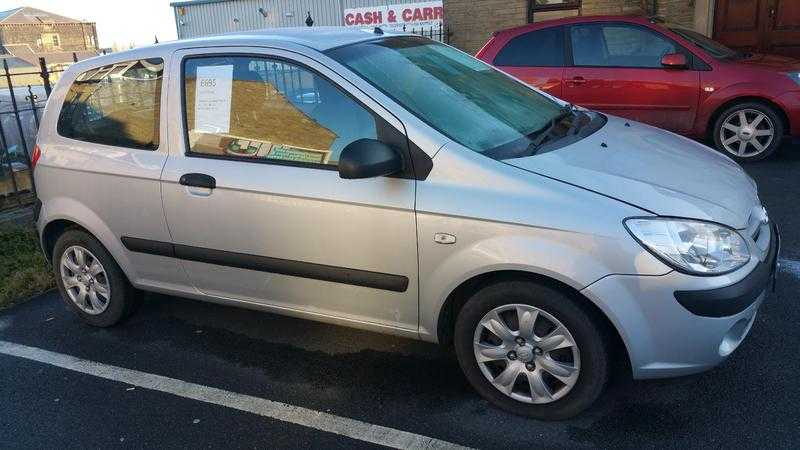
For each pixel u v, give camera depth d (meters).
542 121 3.46
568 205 2.66
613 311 2.61
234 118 3.38
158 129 3.57
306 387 3.34
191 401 3.30
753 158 6.64
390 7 15.52
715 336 2.63
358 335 3.84
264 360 3.63
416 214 2.88
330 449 2.86
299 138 3.21
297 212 3.15
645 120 6.95
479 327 2.95
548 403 2.88
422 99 3.17
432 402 3.14
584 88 7.07
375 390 3.27
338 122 3.12
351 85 3.08
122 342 3.97
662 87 6.79
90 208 3.83
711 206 2.74
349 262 3.11
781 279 4.08
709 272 2.59
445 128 3.02
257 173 3.26
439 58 3.77
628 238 2.58
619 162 3.00
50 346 4.00
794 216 5.12
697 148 3.57
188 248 3.55
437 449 2.80
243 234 3.35
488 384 3.01
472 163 2.84
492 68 4.06
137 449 2.96
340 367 3.50
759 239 2.89
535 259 2.67
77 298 4.16
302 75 3.21
